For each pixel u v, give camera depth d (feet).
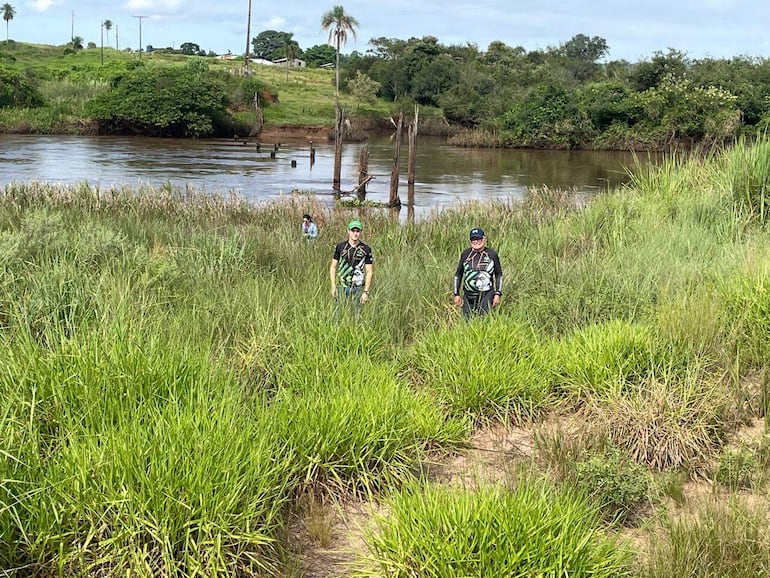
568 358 22.34
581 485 15.61
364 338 22.89
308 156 164.55
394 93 319.06
